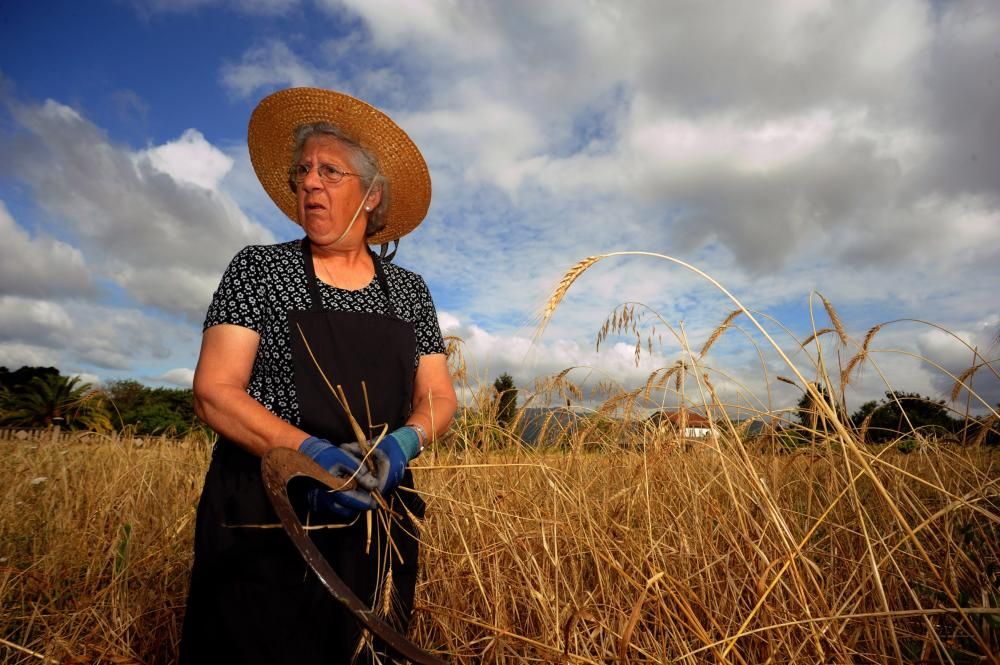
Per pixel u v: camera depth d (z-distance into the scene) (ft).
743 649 7.30
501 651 7.46
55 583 10.40
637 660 6.56
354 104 8.05
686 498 9.48
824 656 5.98
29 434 22.36
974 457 9.82
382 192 7.80
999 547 8.04
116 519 13.47
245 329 6.55
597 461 12.05
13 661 8.14
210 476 6.59
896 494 8.48
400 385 7.13
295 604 6.17
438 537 10.10
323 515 6.40
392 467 5.82
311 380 6.59
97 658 8.26
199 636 6.18
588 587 9.39
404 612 6.89
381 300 7.45
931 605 7.49
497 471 11.42
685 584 7.22
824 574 8.54
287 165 8.98
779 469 10.48
